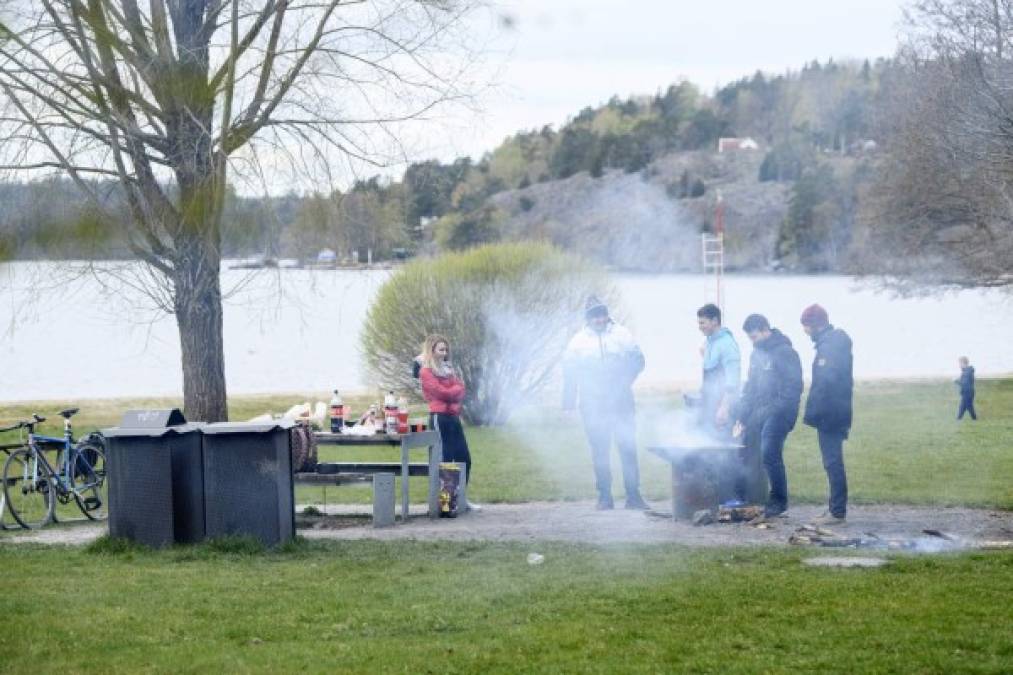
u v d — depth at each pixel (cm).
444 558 1224
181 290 1639
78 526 1561
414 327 3334
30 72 1486
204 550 1261
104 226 1575
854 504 1575
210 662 835
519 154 14912
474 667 814
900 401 3631
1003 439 2442
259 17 1565
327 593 1054
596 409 1570
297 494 1875
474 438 2892
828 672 786
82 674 815
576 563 1175
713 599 998
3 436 2809
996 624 897
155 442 1291
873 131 5312
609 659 828
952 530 1364
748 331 1460
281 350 7369
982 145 4034
